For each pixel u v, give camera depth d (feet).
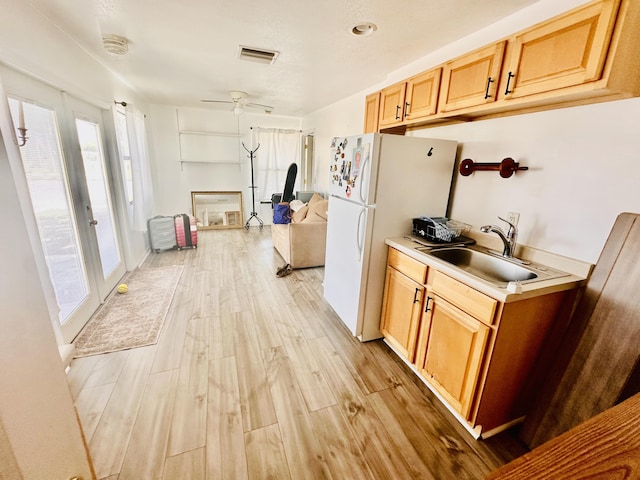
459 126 6.97
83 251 7.99
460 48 6.62
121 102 10.70
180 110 17.28
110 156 10.32
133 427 4.94
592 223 4.64
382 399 5.73
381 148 6.42
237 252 14.66
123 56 8.43
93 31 6.87
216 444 4.69
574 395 4.33
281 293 10.27
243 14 5.80
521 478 1.47
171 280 11.03
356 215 7.14
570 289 4.66
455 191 7.27
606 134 4.37
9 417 1.21
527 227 5.62
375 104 8.43
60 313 6.82
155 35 6.91
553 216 5.17
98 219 9.22
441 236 6.48
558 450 1.61
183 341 7.35
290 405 5.51
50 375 1.46
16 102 5.60
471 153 6.71
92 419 5.06
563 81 3.91
